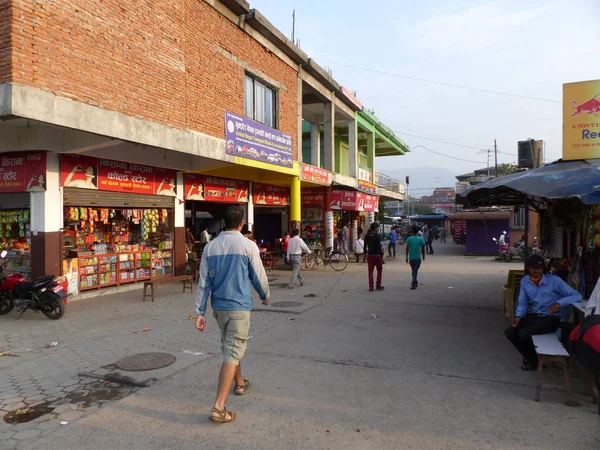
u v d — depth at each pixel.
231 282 3.97
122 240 11.49
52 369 5.28
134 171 11.19
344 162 27.94
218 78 11.80
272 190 18.31
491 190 7.38
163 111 9.80
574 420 3.90
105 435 3.63
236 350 3.93
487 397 4.42
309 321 7.75
